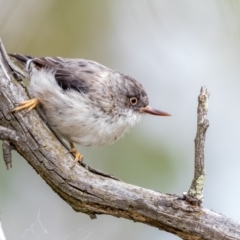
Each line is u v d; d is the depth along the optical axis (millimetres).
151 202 8445
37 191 12039
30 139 8664
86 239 12352
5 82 8727
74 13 11672
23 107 8688
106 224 12469
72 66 10211
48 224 12211
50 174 8695
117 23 11930
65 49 11773
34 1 11344
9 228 11625
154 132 11945
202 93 7664
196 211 8320
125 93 10539
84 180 8656
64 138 10141
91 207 8719
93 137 10078
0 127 8281
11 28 11359
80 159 8891
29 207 11898
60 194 8844
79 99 9734
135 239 12367
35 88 9789
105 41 12086
